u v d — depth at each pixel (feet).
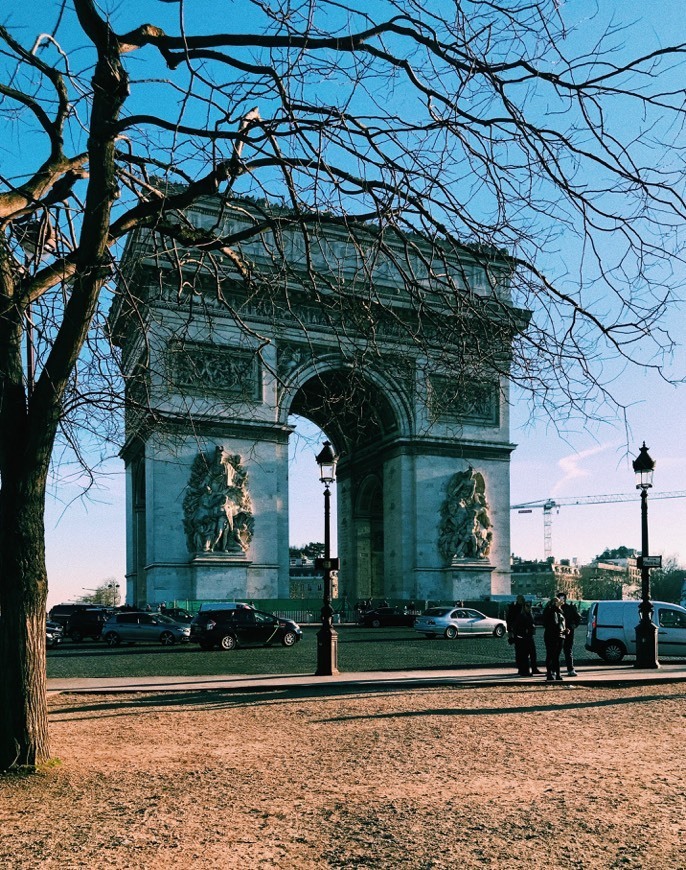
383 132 39.11
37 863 30.91
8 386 46.03
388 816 37.24
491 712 69.21
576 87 35.22
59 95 47.42
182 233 48.88
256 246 167.43
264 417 213.25
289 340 214.48
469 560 238.68
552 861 31.27
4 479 45.85
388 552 248.11
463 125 37.58
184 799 40.19
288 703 74.74
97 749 52.54
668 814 37.58
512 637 100.27
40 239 48.21
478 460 247.91
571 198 37.68
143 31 43.16
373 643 164.45
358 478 278.05
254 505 213.66
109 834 34.53
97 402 49.44
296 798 40.45
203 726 62.08
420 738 56.70
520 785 43.06
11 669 45.50
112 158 44.16
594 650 122.62
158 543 203.82
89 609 210.18
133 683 90.02
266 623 154.51
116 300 53.31
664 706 73.97
